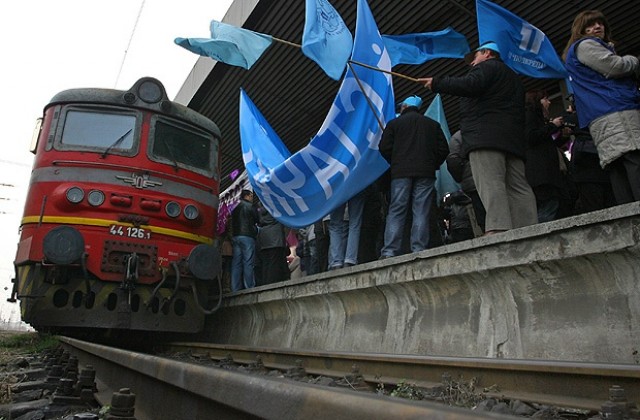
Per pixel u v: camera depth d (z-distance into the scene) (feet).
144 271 21.06
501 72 13.74
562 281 10.14
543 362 8.27
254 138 23.34
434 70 31.91
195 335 27.17
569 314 10.00
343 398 2.80
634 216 8.64
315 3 18.30
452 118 36.42
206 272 21.97
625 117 11.43
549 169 15.88
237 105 38.96
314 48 17.87
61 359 12.51
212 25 20.36
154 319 21.25
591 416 7.04
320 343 17.30
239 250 25.84
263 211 24.67
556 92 30.04
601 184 15.23
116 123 22.72
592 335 9.50
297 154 18.78
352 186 18.13
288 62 33.09
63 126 22.25
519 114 13.80
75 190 20.77
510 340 11.05
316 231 22.48
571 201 17.43
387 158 16.99
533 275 10.63
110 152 21.99
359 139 18.45
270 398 3.60
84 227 20.54
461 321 12.38
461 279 12.29
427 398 8.94
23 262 20.42
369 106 18.72
